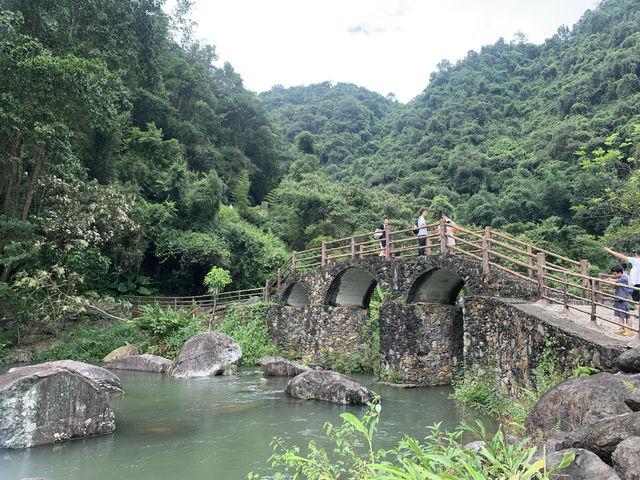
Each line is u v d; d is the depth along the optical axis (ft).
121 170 95.96
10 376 26.35
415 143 248.93
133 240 87.15
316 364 60.75
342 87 408.05
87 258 70.79
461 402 37.06
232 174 153.17
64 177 67.82
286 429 28.25
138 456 23.06
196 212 100.63
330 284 61.31
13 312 65.46
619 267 30.66
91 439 26.27
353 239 59.21
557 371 26.32
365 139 301.43
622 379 18.01
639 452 10.89
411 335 46.39
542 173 150.51
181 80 142.20
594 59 216.33
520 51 327.06
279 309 68.74
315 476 14.88
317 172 176.24
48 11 64.80
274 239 120.47
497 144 207.10
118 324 72.54
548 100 227.20
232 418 31.27
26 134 57.31
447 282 49.03
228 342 56.80
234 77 181.47
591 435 13.21
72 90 57.88
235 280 101.30
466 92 273.54
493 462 11.84
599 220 116.78
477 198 143.13
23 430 24.54
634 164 105.60
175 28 146.51
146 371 55.57
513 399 31.60
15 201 65.36
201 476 20.21
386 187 197.26
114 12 75.66
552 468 11.50
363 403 36.35
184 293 99.76
